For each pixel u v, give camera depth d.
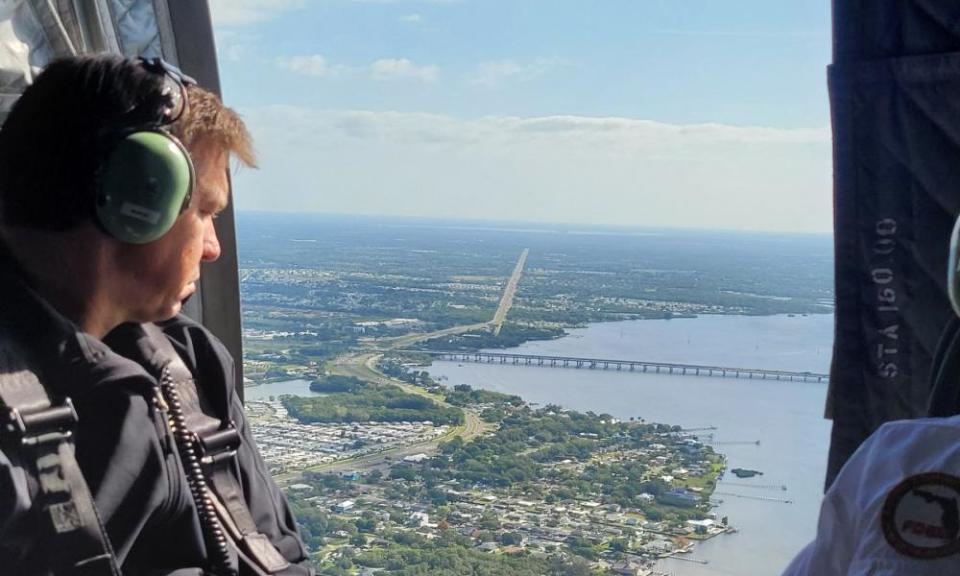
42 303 1.05
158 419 1.15
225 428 1.31
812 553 0.84
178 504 1.16
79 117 1.03
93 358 1.06
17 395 0.98
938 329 1.78
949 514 0.76
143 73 1.07
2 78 1.56
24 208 1.04
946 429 0.79
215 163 1.15
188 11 1.90
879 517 0.78
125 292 1.10
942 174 1.75
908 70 1.74
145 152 1.03
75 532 0.95
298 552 1.40
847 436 1.89
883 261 1.82
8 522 0.93
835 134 1.83
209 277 2.04
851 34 1.79
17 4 1.59
